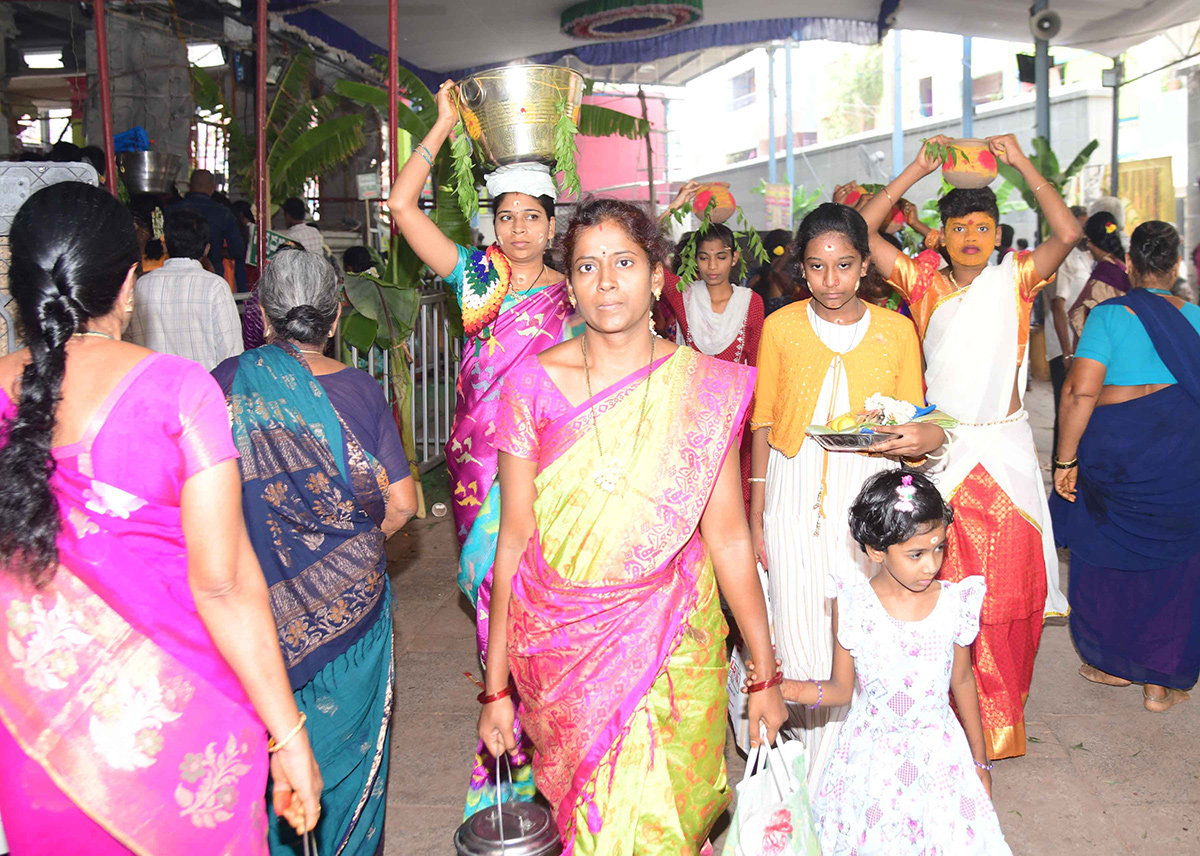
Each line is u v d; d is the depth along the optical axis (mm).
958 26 13438
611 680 2031
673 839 2072
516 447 2115
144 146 9508
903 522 2328
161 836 1660
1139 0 10570
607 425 2053
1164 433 3830
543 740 2115
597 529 2031
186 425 1667
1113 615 4004
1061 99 15891
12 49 10602
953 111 23625
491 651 2252
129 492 1634
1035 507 3428
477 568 3113
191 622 1702
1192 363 3797
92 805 1621
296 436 2455
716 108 31734
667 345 2152
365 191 11258
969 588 2520
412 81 8547
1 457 1592
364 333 5992
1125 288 5457
